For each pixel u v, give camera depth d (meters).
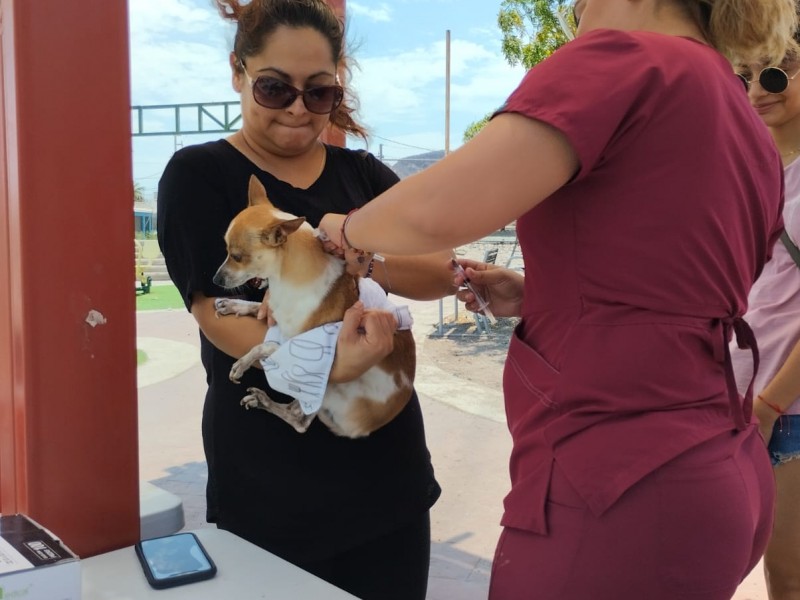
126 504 1.27
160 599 1.06
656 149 0.97
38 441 1.16
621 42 0.98
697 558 0.99
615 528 0.99
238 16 1.43
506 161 0.92
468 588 2.90
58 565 0.92
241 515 1.47
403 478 1.52
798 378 1.80
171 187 1.37
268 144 1.45
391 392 1.38
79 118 1.15
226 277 1.21
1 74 1.12
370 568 1.54
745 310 1.12
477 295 1.49
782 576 1.92
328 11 1.41
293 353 1.21
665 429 0.99
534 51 7.15
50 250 1.14
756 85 1.94
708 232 1.00
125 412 1.26
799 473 1.84
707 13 1.15
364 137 1.73
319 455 1.43
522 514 1.07
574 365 1.03
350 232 1.11
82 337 1.19
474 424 5.20
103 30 1.17
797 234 1.89
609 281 1.01
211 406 1.50
